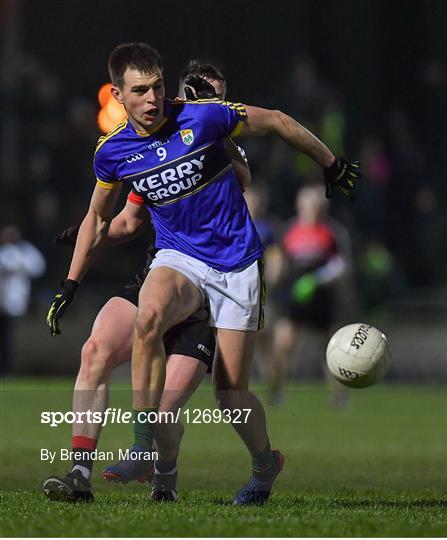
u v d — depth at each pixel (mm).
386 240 80625
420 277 79875
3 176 76938
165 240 23938
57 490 23422
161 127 23172
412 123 90000
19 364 68125
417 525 20766
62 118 79438
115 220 25328
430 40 91250
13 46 86562
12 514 21547
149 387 23312
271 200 75375
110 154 23500
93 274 73438
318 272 52719
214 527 20016
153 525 20188
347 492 27172
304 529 20062
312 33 91500
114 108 33219
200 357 25047
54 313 24672
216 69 26469
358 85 91250
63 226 74812
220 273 23594
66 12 89625
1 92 78500
